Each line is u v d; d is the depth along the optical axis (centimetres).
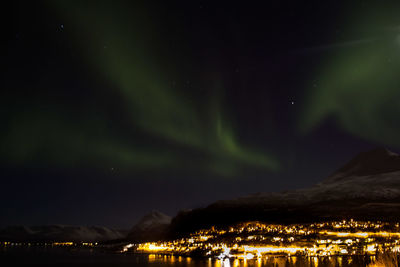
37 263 3297
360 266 2367
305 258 3000
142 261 3300
